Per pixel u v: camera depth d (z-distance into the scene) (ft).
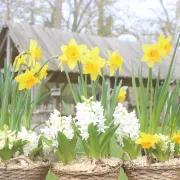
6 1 49.73
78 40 24.26
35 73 4.89
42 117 24.94
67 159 4.41
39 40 21.57
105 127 4.40
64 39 23.20
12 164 4.28
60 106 27.66
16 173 4.18
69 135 4.37
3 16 49.85
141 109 4.94
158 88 4.97
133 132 4.57
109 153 4.65
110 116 4.74
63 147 4.35
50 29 23.53
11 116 4.67
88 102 4.43
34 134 4.53
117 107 4.69
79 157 4.57
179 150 4.74
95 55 4.79
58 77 25.34
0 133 4.38
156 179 4.42
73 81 26.94
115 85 4.89
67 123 4.42
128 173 4.55
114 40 26.17
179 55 27.04
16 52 23.63
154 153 4.58
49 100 30.94
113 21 54.29
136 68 22.81
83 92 4.86
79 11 52.75
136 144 4.62
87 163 4.36
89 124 4.28
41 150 4.55
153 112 4.92
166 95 4.93
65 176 4.26
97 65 4.76
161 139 4.53
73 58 4.72
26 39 20.93
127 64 23.00
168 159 4.57
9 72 4.81
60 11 43.93
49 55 20.20
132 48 25.80
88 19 53.26
